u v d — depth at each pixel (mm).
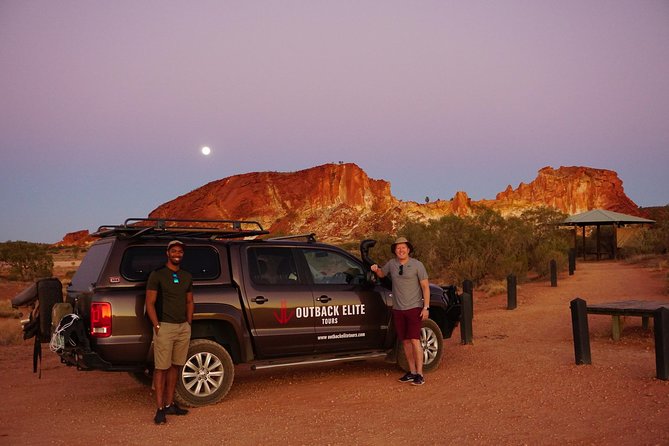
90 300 6625
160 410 6203
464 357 9336
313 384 7906
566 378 7402
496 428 5555
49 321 7062
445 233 27344
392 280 7750
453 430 5551
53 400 7605
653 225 43875
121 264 6723
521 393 6816
